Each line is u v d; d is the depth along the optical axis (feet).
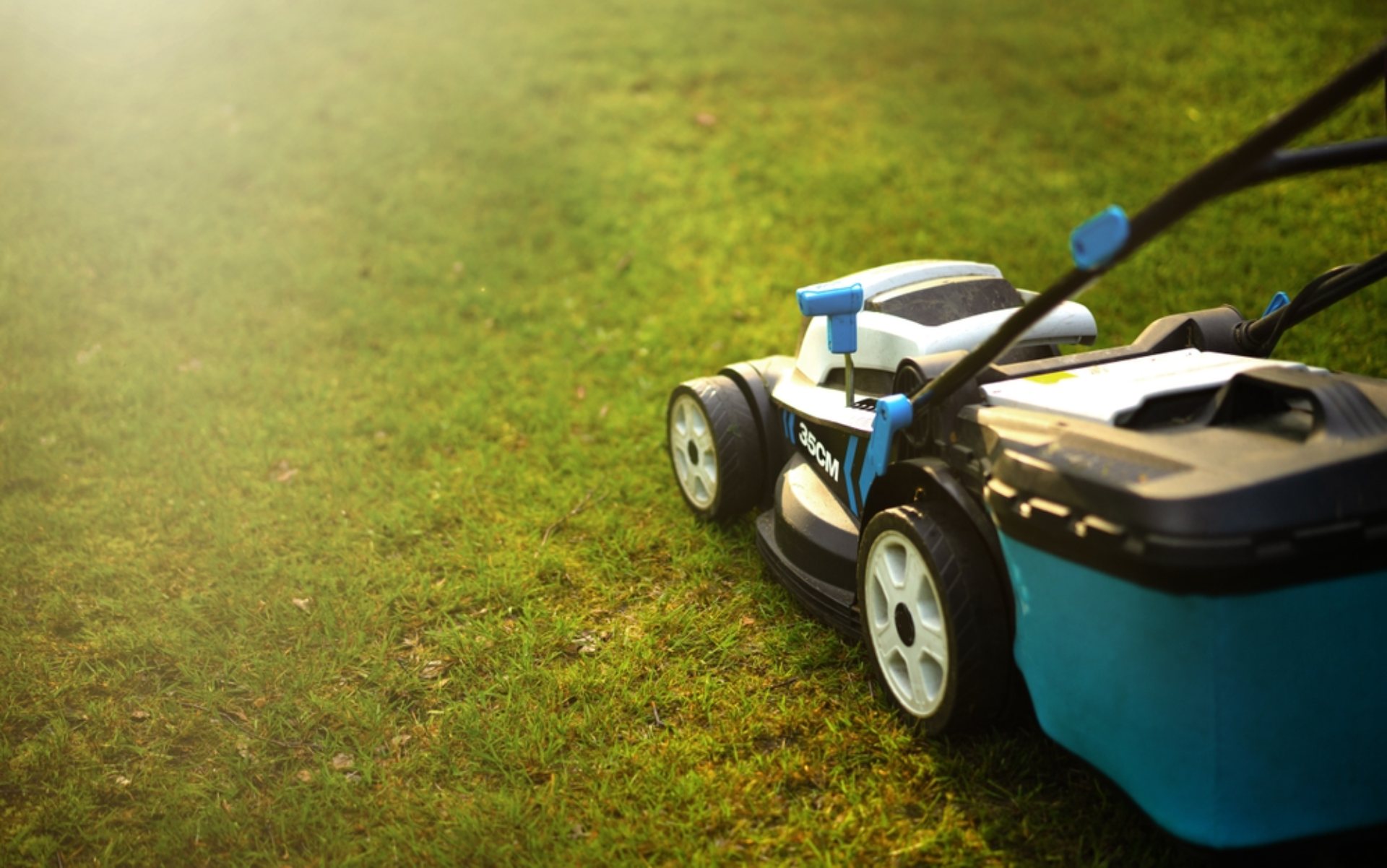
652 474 6.08
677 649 4.90
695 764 4.41
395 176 10.12
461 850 4.18
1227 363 4.25
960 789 4.24
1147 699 3.73
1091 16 12.10
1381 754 3.74
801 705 4.58
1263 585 3.58
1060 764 4.28
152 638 5.09
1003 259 7.79
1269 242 7.46
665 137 10.50
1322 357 6.27
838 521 4.89
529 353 7.41
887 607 4.50
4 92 12.58
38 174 10.53
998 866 4.03
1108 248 3.58
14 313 8.07
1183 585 3.58
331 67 12.62
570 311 7.88
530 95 11.57
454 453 6.40
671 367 7.13
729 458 5.41
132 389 7.04
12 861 4.25
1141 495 3.64
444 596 5.24
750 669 4.78
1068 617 3.87
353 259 8.80
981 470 4.19
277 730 4.66
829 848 4.11
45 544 5.75
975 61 11.46
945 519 4.26
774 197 9.26
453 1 14.55
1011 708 4.28
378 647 4.99
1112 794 4.15
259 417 6.77
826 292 4.74
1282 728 3.68
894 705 4.52
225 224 9.44
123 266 8.79
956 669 4.17
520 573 5.36
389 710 4.72
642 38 12.89
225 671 4.91
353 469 6.22
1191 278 7.18
